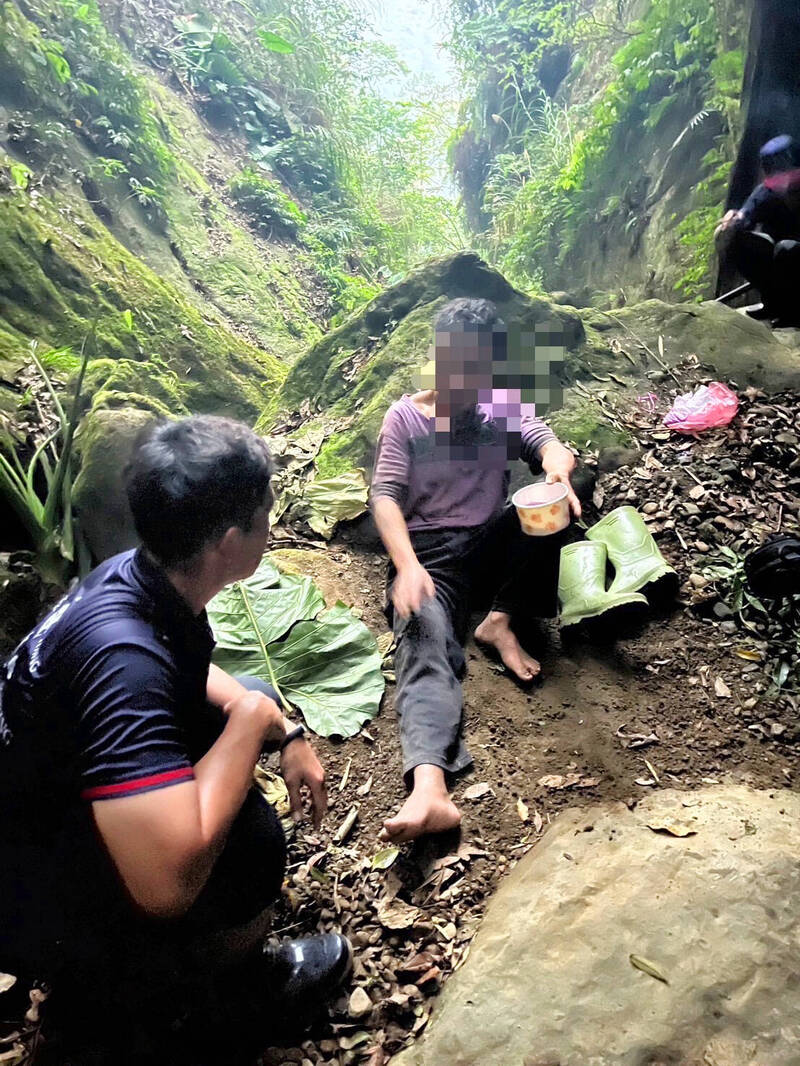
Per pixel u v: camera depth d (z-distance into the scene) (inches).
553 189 342.3
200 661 55.6
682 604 108.2
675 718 93.8
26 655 52.2
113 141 239.6
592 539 115.6
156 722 48.4
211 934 59.1
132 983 59.1
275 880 60.9
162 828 46.6
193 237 257.0
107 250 191.9
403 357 141.8
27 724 50.8
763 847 73.6
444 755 84.4
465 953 69.6
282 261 291.9
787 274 157.9
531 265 349.1
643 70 290.5
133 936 55.0
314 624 101.7
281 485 132.1
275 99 379.2
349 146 402.0
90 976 58.4
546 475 102.7
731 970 63.4
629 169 303.6
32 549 114.5
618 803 82.7
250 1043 65.5
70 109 234.2
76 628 50.5
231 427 53.9
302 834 83.0
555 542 97.4
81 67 243.3
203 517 50.6
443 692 88.8
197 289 241.9
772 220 157.1
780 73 179.8
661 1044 59.6
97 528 113.9
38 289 165.2
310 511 124.8
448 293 150.2
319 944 68.1
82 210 208.8
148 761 47.4
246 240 282.2
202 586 54.1
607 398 140.7
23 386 138.9
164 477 50.4
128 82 251.6
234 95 351.6
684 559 114.1
